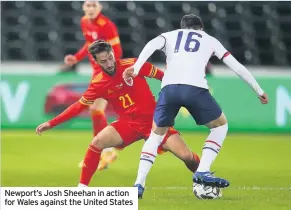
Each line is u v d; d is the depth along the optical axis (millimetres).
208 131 54938
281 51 71125
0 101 54750
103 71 25094
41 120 55031
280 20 72188
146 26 72625
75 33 71312
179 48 24344
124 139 25562
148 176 33469
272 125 55500
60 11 72000
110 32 35438
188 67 24047
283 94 55781
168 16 72125
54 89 55031
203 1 72312
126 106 25469
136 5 72125
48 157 40781
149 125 25625
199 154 42375
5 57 68750
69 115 25406
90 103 25453
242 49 70688
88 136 51000
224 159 40438
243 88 55719
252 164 38688
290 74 56500
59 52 69938
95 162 25672
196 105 24062
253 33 71062
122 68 25109
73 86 55156
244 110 55531
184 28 25094
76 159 40062
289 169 36750
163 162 38719
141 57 24188
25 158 40250
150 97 25719
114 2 72312
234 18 71812
